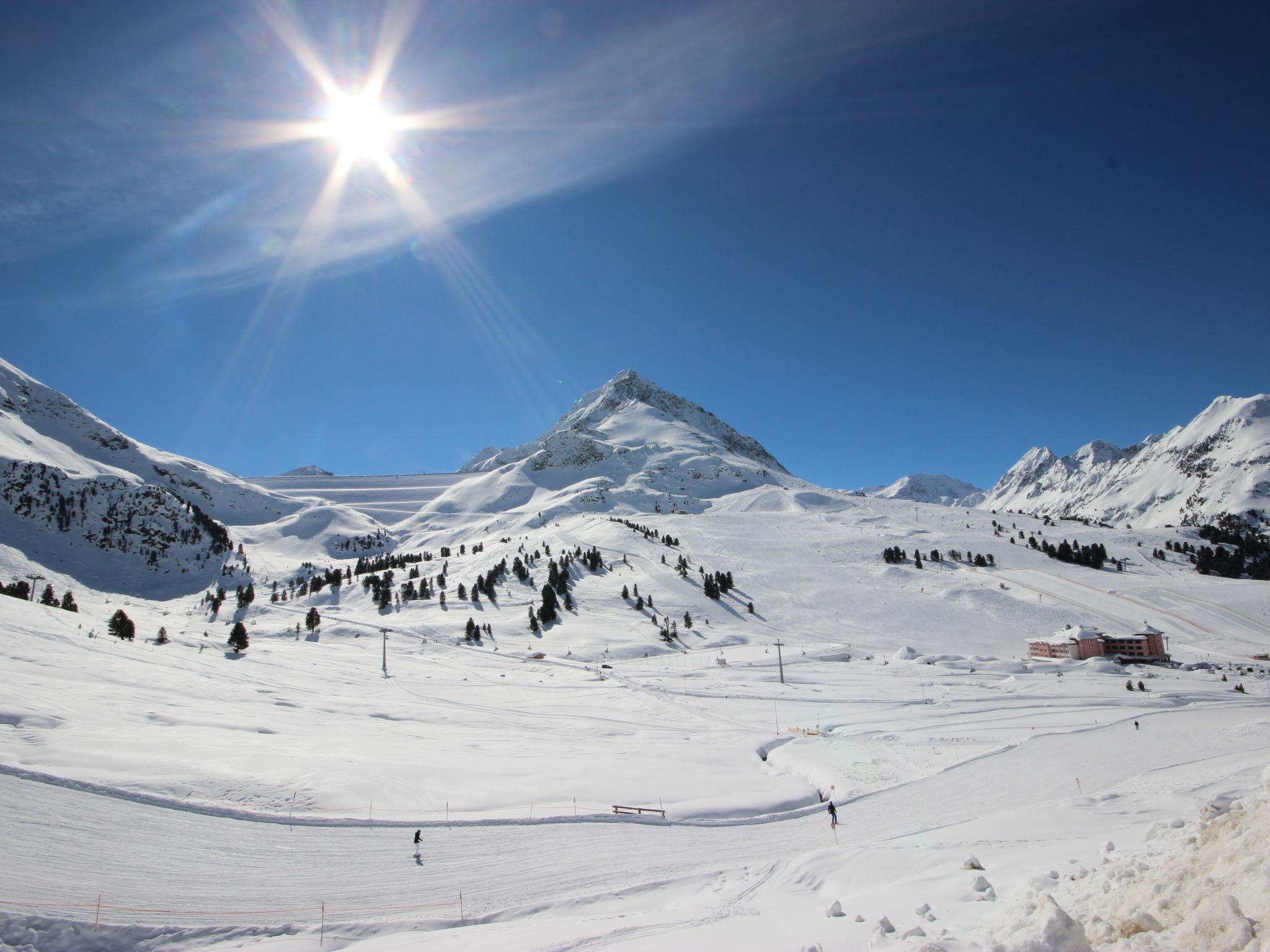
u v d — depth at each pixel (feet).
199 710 158.40
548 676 296.30
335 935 72.90
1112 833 77.25
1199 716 193.26
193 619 465.06
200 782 105.50
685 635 402.93
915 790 130.82
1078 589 485.15
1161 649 344.28
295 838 94.02
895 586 508.94
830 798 130.62
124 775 103.50
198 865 84.02
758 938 56.54
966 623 432.66
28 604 288.10
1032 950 29.63
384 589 501.56
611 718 206.80
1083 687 260.83
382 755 135.64
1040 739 166.50
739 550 615.16
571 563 559.79
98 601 547.90
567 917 76.74
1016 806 116.26
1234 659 345.31
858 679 287.28
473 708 214.28
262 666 265.75
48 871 76.95
